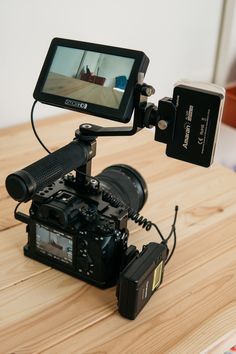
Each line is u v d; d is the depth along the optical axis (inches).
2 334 23.4
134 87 23.9
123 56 24.3
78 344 23.1
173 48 56.4
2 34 42.1
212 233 31.9
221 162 72.4
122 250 26.0
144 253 25.3
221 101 22.8
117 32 50.2
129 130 25.3
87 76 25.2
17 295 25.8
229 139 70.5
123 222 25.6
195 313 25.3
